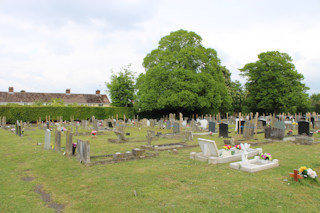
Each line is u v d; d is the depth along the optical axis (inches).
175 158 451.2
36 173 358.0
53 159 443.8
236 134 876.6
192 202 239.0
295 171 300.8
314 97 2837.1
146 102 1544.0
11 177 338.3
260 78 1839.3
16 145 621.0
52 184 305.3
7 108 1439.5
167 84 1465.3
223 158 409.7
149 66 1638.8
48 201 252.4
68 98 2642.7
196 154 446.0
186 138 721.0
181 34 1599.4
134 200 246.1
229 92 2373.3
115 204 237.6
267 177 319.3
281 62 1791.3
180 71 1421.0
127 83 1964.8
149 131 587.5
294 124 1200.2
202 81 1444.4
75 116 1646.2
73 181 315.0
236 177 320.2
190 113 1803.6
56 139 527.5
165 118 1562.5
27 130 1053.8
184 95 1384.1
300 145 604.1
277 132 679.7
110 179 319.0
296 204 231.8
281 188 275.4
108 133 948.0
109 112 1770.4
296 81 1814.7
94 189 282.5
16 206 237.9
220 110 2281.0
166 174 339.6
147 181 308.2
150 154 477.1
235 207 225.5
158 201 242.7
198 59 1520.7
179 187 284.4
